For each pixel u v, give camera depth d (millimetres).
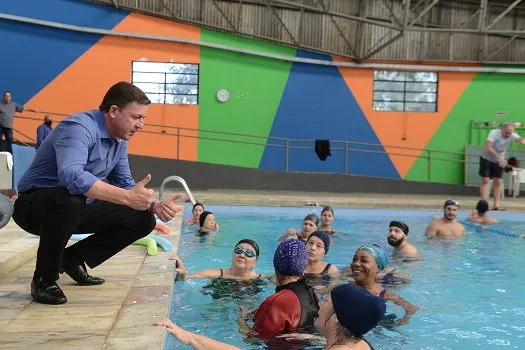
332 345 2125
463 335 3527
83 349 2312
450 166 16719
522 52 16781
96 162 3008
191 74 15711
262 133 16156
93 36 14930
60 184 2826
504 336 3527
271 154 16219
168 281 3584
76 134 2855
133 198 2766
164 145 15562
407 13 14055
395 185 16203
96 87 14977
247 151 16094
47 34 14578
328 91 16422
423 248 7094
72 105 14828
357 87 16500
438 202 12234
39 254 2959
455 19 16734
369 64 16453
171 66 15523
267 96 16156
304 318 3039
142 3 15195
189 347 2924
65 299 3016
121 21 15062
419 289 4828
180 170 15367
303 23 16203
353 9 16375
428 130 16672
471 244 7461
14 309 2887
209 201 11477
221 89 15844
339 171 16438
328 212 7973
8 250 4066
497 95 16797
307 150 16344
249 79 16031
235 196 12250
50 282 3012
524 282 5191
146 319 2740
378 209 11469
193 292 4262
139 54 15273
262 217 9992
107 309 2910
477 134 16719
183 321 3549
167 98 15586
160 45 15398
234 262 4668
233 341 3131
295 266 3186
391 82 16750
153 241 4855
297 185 15820
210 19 15656
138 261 4297
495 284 5086
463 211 11547
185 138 15711
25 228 3096
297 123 16344
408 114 16609
